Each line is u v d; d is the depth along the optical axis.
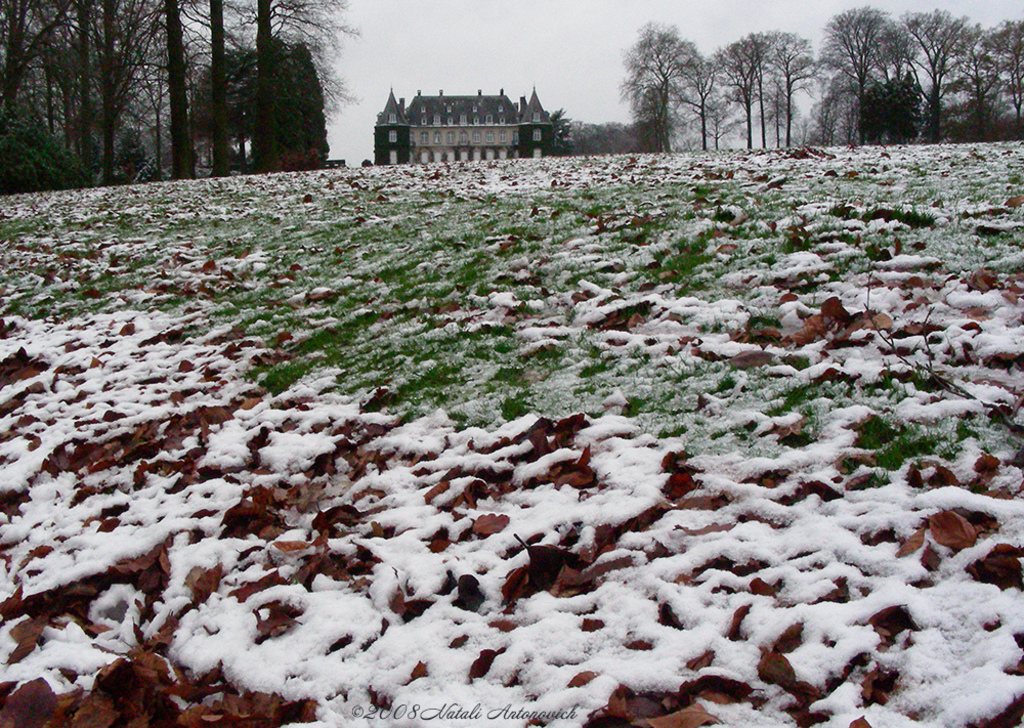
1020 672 1.82
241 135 40.62
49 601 3.03
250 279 7.94
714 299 4.98
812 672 1.98
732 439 3.32
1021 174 7.50
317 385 4.90
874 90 44.38
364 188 13.45
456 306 5.75
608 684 2.04
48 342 6.75
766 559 2.48
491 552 2.84
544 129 92.56
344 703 2.22
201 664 2.51
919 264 4.73
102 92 28.30
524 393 4.21
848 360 3.81
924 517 2.46
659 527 2.79
